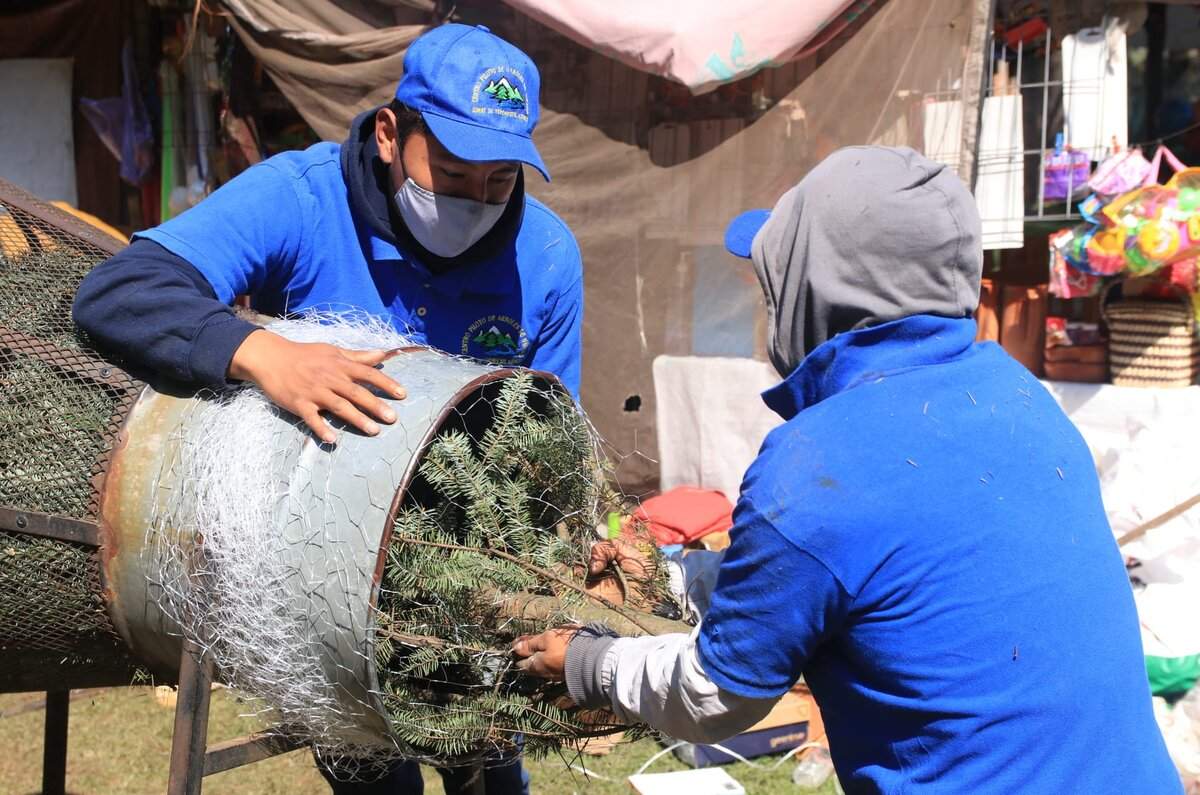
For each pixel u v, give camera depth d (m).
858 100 4.54
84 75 6.59
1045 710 1.31
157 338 1.68
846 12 4.49
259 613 1.54
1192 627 3.64
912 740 1.35
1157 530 3.85
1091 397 4.55
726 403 4.81
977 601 1.30
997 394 1.40
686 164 4.81
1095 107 4.66
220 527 1.57
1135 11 4.68
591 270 4.98
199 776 1.68
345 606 1.48
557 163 4.95
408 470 1.50
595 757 3.54
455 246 2.00
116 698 3.90
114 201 6.69
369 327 1.95
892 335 1.38
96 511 1.72
